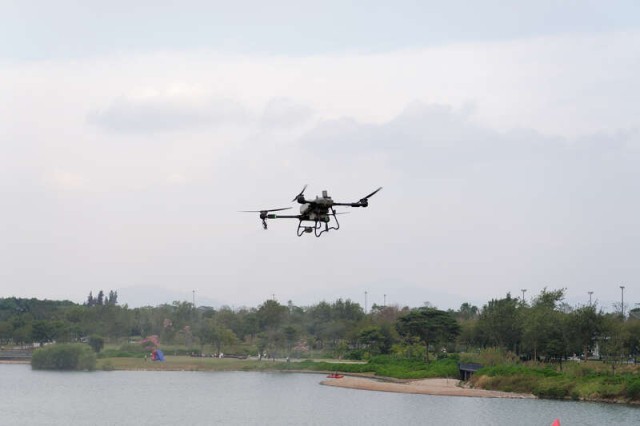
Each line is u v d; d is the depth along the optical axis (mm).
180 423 147125
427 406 160500
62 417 155125
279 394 188375
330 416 151500
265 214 49469
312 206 48281
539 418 140750
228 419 150750
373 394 184250
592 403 158750
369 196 48375
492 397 170375
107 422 148500
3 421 150250
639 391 157250
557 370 180000
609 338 185000
